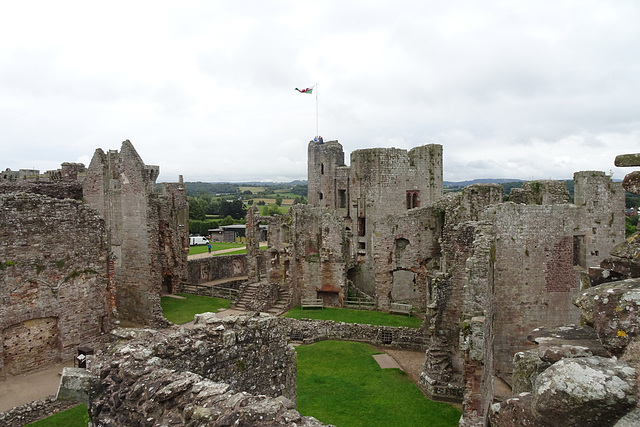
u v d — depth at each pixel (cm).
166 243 4712
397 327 3250
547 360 707
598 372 551
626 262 814
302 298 4231
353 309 3975
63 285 2580
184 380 923
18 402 2130
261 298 4062
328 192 6394
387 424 2062
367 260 4925
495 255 2469
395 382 2561
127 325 3828
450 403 2286
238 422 756
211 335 1234
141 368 996
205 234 11581
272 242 4412
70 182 4331
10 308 2347
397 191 5362
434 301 2486
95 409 974
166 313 3959
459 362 2402
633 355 585
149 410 878
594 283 866
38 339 2494
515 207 2495
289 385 1434
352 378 2623
